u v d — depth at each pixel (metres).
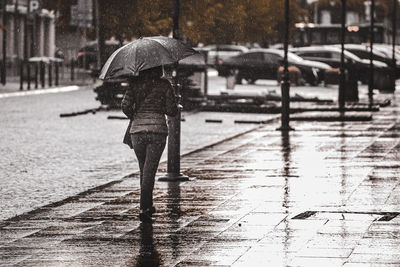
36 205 13.83
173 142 15.60
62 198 14.50
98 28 51.06
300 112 34.16
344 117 29.27
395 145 21.19
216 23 69.56
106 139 23.61
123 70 11.80
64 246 10.24
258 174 16.20
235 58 57.75
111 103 33.59
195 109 34.47
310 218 11.57
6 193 15.02
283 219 11.55
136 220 11.88
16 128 26.31
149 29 55.06
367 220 11.34
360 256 9.27
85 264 9.30
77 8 48.03
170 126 15.60
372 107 33.75
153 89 11.92
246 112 34.09
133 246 10.16
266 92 41.41
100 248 10.09
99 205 13.16
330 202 12.84
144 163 12.04
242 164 17.81
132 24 54.84
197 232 10.87
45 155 20.20
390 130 25.42
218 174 16.31
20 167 18.28
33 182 16.28
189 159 18.91
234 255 9.50
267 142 22.38
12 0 64.50
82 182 16.30
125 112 12.03
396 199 13.05
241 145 21.72
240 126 28.20
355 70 59.47
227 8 67.00
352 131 25.20
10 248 10.20
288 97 25.75
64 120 29.23
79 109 33.72
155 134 11.82
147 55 11.85
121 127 27.08
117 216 12.21
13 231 11.25
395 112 33.09
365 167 16.95
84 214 12.41
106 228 11.32
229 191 14.16
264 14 79.75
